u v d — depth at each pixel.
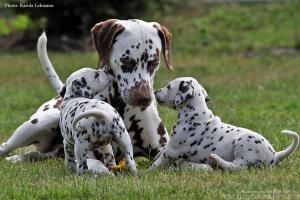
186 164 12.50
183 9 37.97
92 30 12.86
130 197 10.70
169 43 12.95
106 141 11.88
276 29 34.91
